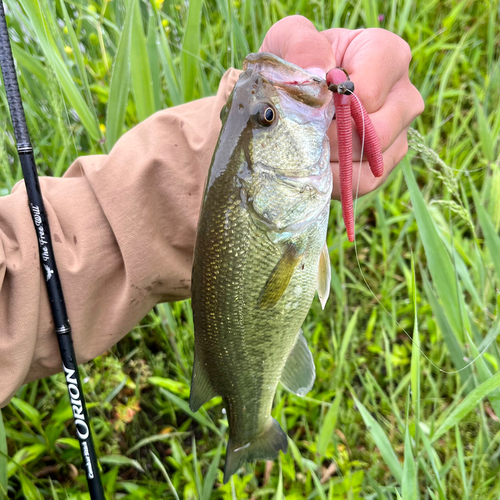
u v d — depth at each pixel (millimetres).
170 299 531
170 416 729
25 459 615
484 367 551
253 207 440
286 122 436
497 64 870
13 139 755
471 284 631
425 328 767
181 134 495
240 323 467
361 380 697
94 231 476
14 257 441
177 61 816
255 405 518
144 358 742
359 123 421
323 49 448
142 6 827
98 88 784
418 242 828
